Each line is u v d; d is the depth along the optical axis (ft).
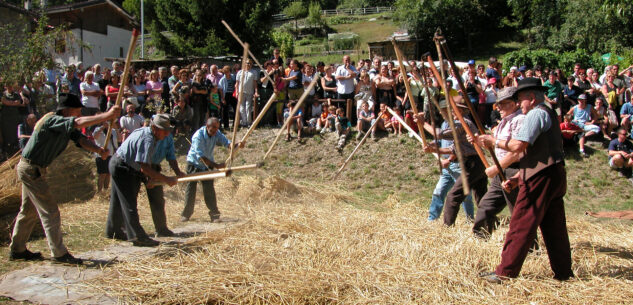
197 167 23.88
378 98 41.45
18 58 39.24
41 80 40.29
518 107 17.17
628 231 21.35
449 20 144.25
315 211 22.86
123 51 97.91
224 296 13.82
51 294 14.56
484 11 148.87
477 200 21.91
